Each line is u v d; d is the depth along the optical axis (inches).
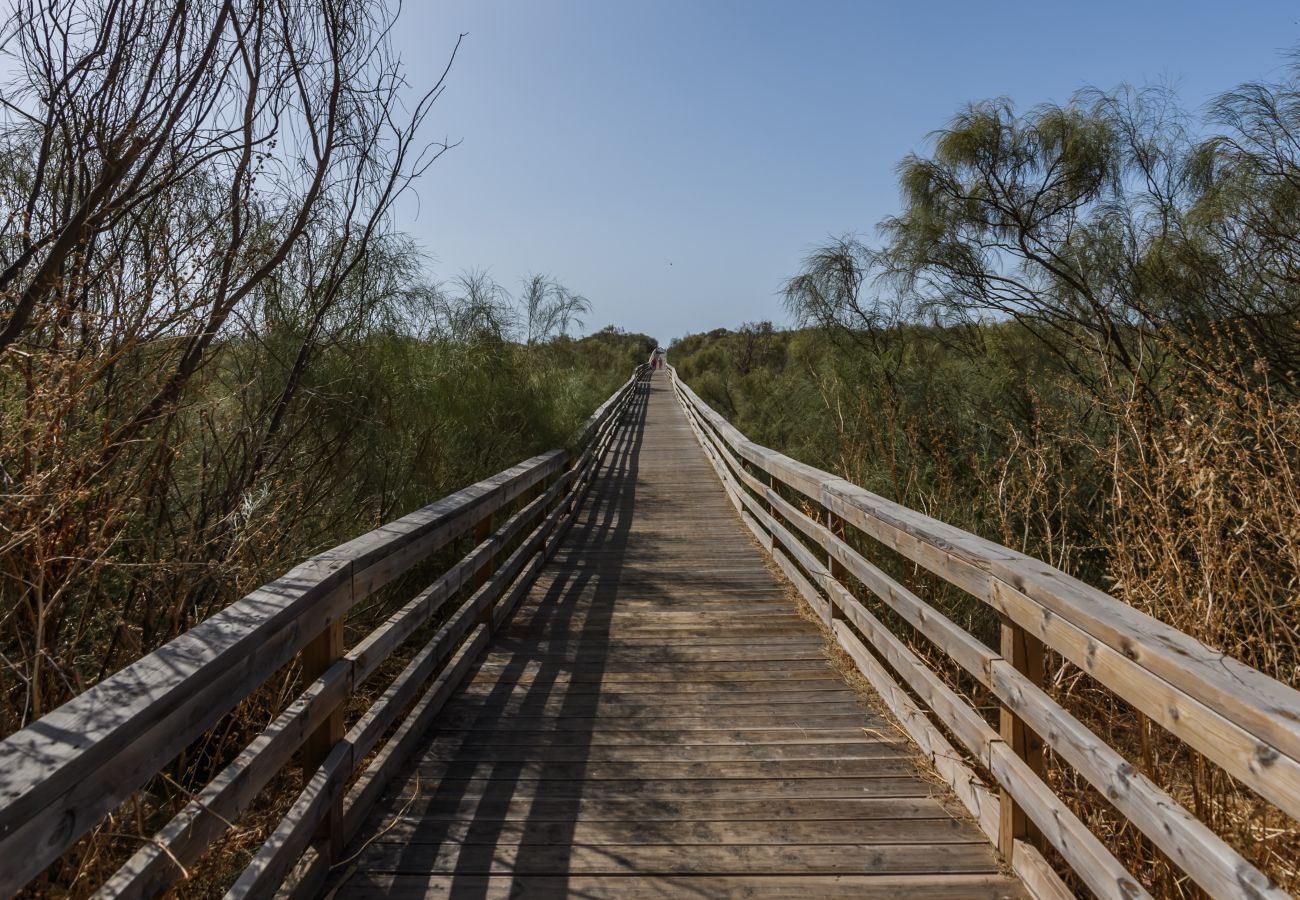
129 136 111.5
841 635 182.4
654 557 294.2
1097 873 75.5
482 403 314.8
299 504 162.9
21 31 113.0
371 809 117.1
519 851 106.4
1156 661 65.5
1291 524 128.0
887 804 117.5
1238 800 109.3
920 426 290.7
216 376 146.7
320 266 189.6
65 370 96.8
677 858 104.4
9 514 92.7
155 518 133.3
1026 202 309.0
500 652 188.7
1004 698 96.9
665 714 152.3
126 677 67.4
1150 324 263.1
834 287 393.7
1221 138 239.8
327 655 102.9
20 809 48.8
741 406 767.1
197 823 70.5
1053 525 221.3
